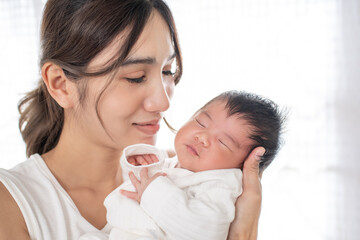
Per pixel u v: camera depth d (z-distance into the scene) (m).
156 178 0.89
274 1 2.52
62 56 0.93
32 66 2.71
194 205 0.85
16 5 2.68
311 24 2.50
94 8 0.88
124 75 0.90
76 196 1.02
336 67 2.51
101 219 1.04
